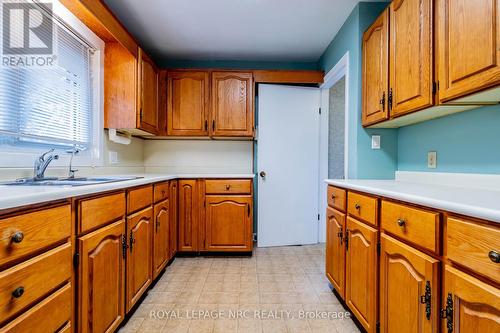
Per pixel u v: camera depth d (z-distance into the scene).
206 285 2.08
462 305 0.80
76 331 1.08
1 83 1.34
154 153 3.26
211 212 2.71
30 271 0.83
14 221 0.77
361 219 1.48
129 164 2.83
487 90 1.06
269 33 2.57
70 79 1.86
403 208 1.11
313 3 2.09
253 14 2.25
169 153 3.27
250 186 2.74
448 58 1.22
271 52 3.00
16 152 1.43
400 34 1.59
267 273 2.31
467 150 1.47
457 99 1.22
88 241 1.14
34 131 1.54
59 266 0.97
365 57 2.03
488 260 0.72
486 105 1.33
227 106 2.95
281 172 3.11
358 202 1.52
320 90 3.22
